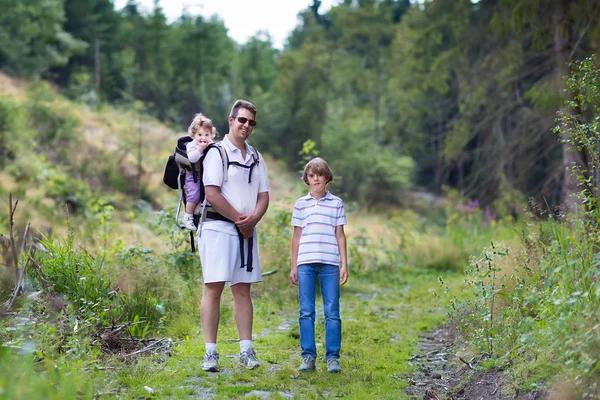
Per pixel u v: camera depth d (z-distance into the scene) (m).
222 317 6.15
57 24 36.09
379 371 4.55
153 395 3.72
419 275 11.20
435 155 37.31
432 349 5.39
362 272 10.81
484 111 15.69
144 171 19.91
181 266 7.18
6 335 4.14
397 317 7.05
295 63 39.62
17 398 2.82
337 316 4.54
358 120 33.78
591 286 3.58
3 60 32.50
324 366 4.65
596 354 3.26
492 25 12.33
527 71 13.64
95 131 23.75
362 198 30.42
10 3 33.50
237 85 43.94
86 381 3.56
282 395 3.85
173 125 34.50
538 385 3.56
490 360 4.26
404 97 31.23
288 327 6.24
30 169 16.16
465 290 7.43
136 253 6.97
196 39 49.41
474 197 18.59
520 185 15.44
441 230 17.73
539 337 3.78
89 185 17.42
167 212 7.68
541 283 4.32
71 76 37.50
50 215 13.66
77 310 4.74
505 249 5.33
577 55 11.29
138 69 41.06
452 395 3.95
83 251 5.75
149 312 5.49
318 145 36.50
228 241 4.39
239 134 4.48
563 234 4.91
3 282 4.99
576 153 9.96
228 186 4.43
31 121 19.91
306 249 4.58
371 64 36.50
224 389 3.89
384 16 35.06
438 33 15.46
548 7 11.16
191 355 4.73
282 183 27.02
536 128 14.10
